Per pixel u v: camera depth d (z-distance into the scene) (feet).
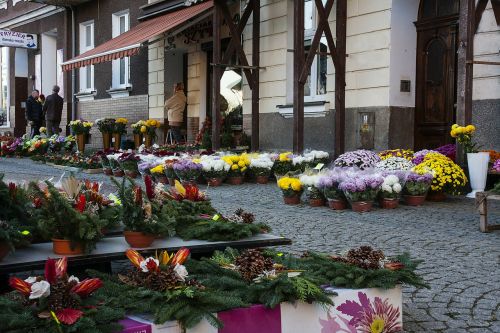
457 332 13.35
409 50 42.65
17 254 13.23
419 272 18.11
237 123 58.13
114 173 46.62
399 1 41.98
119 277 11.95
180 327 10.48
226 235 15.62
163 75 64.59
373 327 12.35
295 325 11.51
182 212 16.83
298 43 41.63
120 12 71.51
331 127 46.65
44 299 9.93
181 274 11.38
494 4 35.55
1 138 71.10
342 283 12.40
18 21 93.25
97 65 75.61
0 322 9.50
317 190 30.99
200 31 59.31
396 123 42.29
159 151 47.19
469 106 32.91
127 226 14.26
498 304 15.20
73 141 64.90
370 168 31.50
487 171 33.45
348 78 44.55
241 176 40.57
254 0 50.37
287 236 23.68
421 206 30.78
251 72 50.90
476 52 36.94
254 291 11.48
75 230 13.20
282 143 50.67
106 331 9.86
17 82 95.50
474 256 20.16
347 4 44.42
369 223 26.35
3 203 13.96
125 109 70.79
